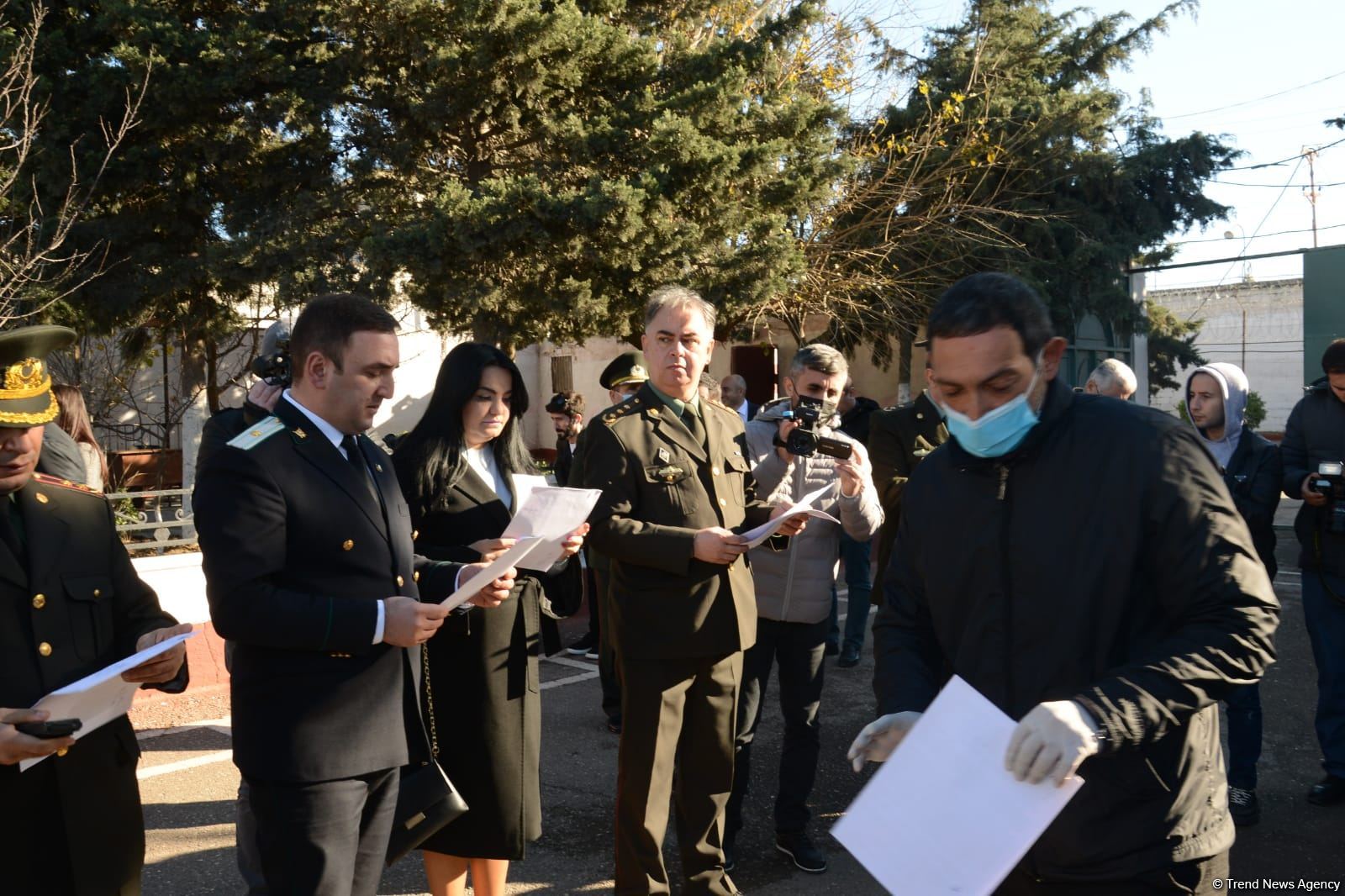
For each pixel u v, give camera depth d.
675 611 3.53
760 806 5.01
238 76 10.89
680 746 3.71
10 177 10.23
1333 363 4.92
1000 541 2.06
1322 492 4.84
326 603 2.52
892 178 17.75
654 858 3.56
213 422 3.83
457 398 3.60
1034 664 2.03
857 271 17.95
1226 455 5.07
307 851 2.55
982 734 1.87
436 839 3.47
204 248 11.96
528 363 23.95
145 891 4.11
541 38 11.32
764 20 15.65
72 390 4.79
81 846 2.43
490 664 3.43
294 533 2.58
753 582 4.20
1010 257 18.62
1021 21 20.09
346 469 2.69
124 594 2.65
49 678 2.38
